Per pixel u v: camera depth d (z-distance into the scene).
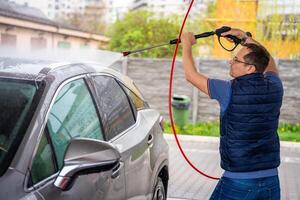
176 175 7.66
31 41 15.95
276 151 3.31
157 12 18.78
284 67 12.34
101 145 2.53
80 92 3.15
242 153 3.20
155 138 4.26
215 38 14.86
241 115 3.18
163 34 18.12
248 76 3.22
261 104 3.18
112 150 2.54
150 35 18.25
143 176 3.74
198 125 12.77
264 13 14.46
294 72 12.28
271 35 14.41
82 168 2.42
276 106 3.27
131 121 3.89
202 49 16.08
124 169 3.27
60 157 2.68
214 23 15.02
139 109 4.27
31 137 2.49
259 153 3.21
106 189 2.92
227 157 3.27
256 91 3.18
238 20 14.71
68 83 3.01
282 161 9.05
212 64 12.68
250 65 3.22
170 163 8.59
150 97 13.19
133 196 3.49
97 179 2.81
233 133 3.21
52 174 2.55
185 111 12.42
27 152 2.42
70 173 2.42
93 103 3.27
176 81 13.02
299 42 14.22
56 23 17.70
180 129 12.45
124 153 3.31
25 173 2.35
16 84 2.77
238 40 3.60
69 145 2.51
